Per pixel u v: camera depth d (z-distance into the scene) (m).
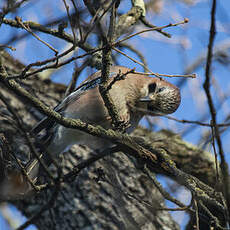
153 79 11.30
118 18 10.84
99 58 9.50
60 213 10.16
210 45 6.04
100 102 10.04
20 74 6.70
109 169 8.30
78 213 10.12
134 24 10.48
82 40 6.49
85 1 6.53
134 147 8.43
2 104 10.24
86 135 10.12
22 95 7.06
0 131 8.39
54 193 6.67
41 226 10.36
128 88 10.75
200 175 11.60
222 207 7.37
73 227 10.03
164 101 11.25
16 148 9.80
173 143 11.31
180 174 8.09
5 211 10.45
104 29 7.07
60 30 8.89
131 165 10.69
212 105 6.24
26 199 10.39
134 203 9.95
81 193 10.31
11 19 8.41
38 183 9.06
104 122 10.20
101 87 7.89
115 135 8.26
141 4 10.77
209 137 7.51
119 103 10.52
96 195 10.27
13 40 6.77
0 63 6.80
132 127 11.21
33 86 11.66
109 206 10.18
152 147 8.80
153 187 9.79
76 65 8.17
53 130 10.30
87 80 10.27
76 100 10.28
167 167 8.51
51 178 6.69
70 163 10.75
